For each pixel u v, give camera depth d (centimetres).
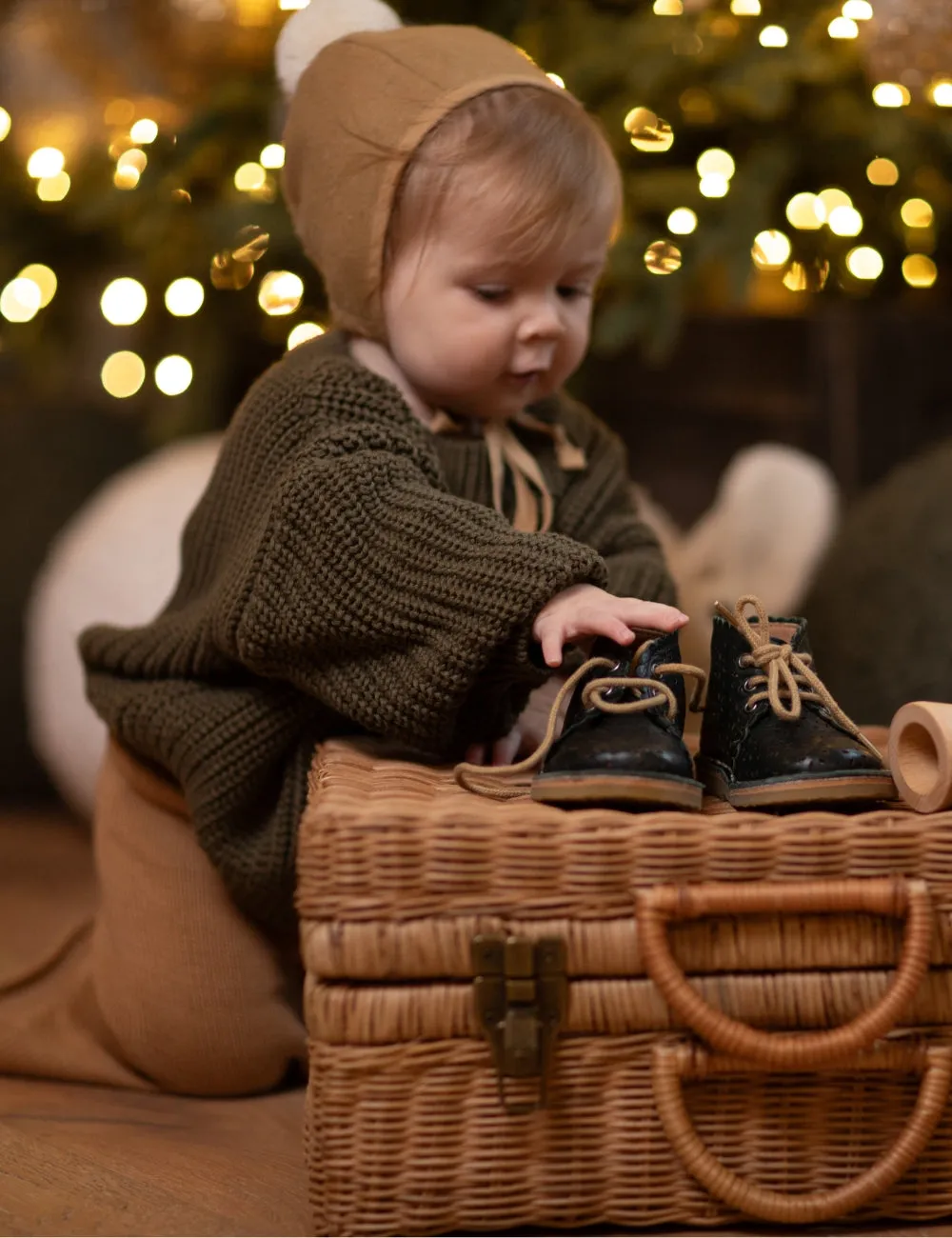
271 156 187
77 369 281
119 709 114
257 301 216
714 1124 86
